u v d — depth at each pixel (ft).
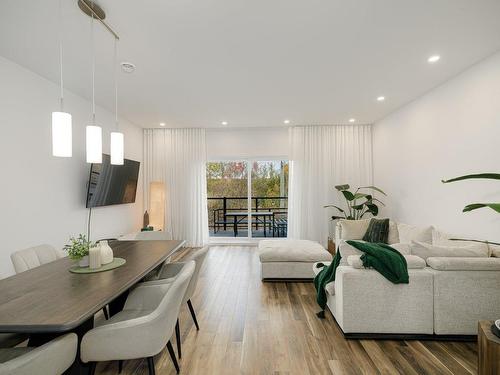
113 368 6.51
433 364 6.54
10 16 6.86
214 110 15.26
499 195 8.73
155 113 15.79
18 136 9.53
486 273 7.33
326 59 9.36
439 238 10.28
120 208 16.07
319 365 6.55
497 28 7.51
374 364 6.56
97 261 6.66
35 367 3.77
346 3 6.50
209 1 6.40
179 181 19.30
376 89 12.16
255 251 17.92
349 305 7.61
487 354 5.06
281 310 9.55
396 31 7.68
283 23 7.30
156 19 7.07
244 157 19.84
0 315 4.20
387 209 16.48
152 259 7.51
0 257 8.85
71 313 4.26
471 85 9.86
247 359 6.82
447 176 11.13
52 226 10.98
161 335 4.99
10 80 9.25
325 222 18.49
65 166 11.73
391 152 15.88
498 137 8.79
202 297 10.69
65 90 11.80
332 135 18.69
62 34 7.72
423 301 7.50
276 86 11.78
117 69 10.02
